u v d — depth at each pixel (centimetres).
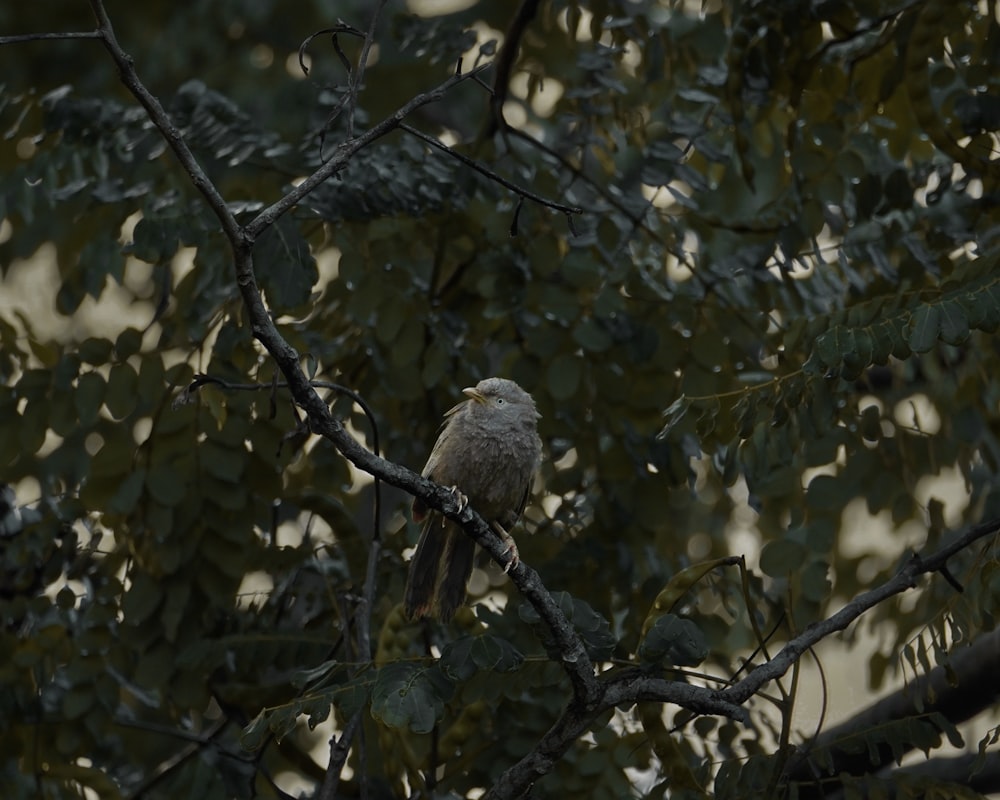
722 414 920
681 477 1066
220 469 1008
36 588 1080
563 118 1209
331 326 1189
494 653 757
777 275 1131
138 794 1057
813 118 1105
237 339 1016
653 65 1133
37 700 1045
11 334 1099
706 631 1050
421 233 1167
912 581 852
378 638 1006
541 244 1084
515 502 1002
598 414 1098
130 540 1052
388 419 1182
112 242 1113
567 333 1077
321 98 1068
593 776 937
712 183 1282
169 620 1013
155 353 1029
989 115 941
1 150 1248
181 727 1158
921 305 780
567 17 1157
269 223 668
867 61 1065
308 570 1067
